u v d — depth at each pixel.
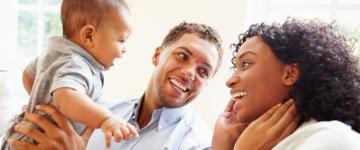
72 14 0.97
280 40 0.66
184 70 1.04
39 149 0.95
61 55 0.95
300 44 0.65
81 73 0.90
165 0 1.72
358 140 0.54
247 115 0.68
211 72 1.09
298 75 0.65
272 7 1.76
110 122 0.80
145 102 1.16
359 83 0.67
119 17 1.00
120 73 1.84
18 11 2.36
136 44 1.79
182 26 1.13
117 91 1.85
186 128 1.12
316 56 0.65
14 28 2.34
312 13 1.72
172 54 1.07
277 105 0.66
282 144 0.59
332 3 1.66
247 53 0.69
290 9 1.76
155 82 1.10
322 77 0.64
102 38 0.98
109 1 0.98
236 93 0.69
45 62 0.96
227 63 1.60
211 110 1.65
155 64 1.17
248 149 0.64
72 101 0.83
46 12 2.32
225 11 1.63
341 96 0.65
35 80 0.99
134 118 1.15
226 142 0.78
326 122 0.59
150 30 1.76
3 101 1.62
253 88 0.67
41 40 2.34
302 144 0.56
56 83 0.86
